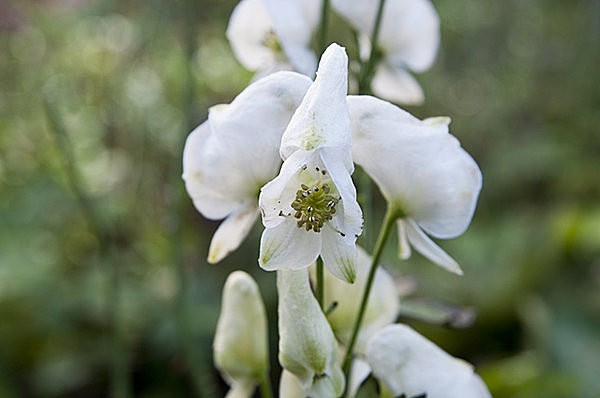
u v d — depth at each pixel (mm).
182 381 569
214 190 235
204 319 577
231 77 833
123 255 601
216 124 231
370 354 252
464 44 1065
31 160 689
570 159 930
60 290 617
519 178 921
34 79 703
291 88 229
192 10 334
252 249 636
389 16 293
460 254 732
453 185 231
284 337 231
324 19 271
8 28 692
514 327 656
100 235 335
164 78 709
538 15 1072
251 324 262
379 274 262
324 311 243
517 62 1053
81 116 701
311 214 212
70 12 710
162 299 592
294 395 243
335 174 208
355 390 272
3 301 602
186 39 335
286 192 215
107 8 707
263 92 229
